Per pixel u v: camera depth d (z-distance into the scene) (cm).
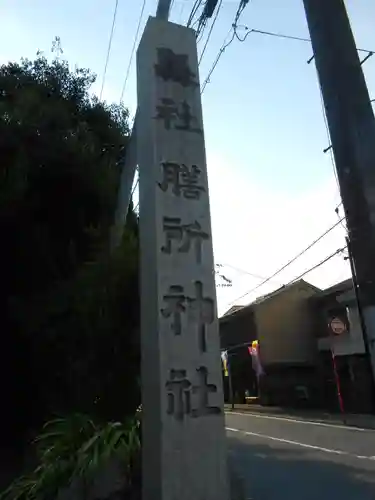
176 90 504
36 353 787
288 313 3238
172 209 462
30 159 765
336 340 2614
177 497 388
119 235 702
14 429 832
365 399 2466
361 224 327
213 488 397
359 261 327
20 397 838
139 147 508
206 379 422
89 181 812
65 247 815
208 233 467
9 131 747
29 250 799
